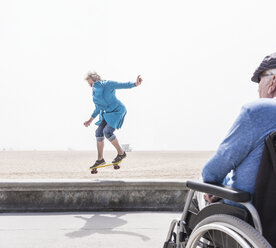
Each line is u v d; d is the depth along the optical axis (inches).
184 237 72.7
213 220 63.0
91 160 1658.5
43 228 140.5
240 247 59.5
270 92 66.1
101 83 193.9
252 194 62.1
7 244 120.0
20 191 169.8
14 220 153.2
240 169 63.2
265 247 54.1
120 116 196.5
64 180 175.8
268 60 66.1
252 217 58.2
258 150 61.4
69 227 142.5
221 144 64.0
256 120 61.0
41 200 170.9
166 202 178.2
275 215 59.6
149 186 175.6
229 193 59.2
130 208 175.6
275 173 58.9
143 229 140.8
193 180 68.6
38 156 2187.5
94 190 173.8
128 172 781.3
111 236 130.6
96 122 202.2
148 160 1568.7
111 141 197.3
